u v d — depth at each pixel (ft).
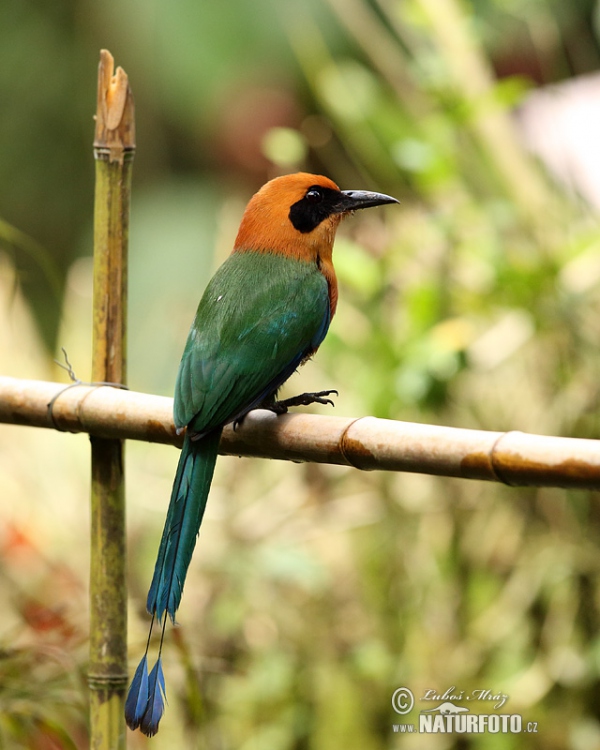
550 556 34.32
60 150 67.92
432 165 36.73
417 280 36.47
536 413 35.14
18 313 41.55
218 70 61.98
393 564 36.06
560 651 34.01
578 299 34.40
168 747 32.42
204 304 25.88
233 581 34.76
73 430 22.88
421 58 38.99
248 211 27.35
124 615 23.29
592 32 46.96
